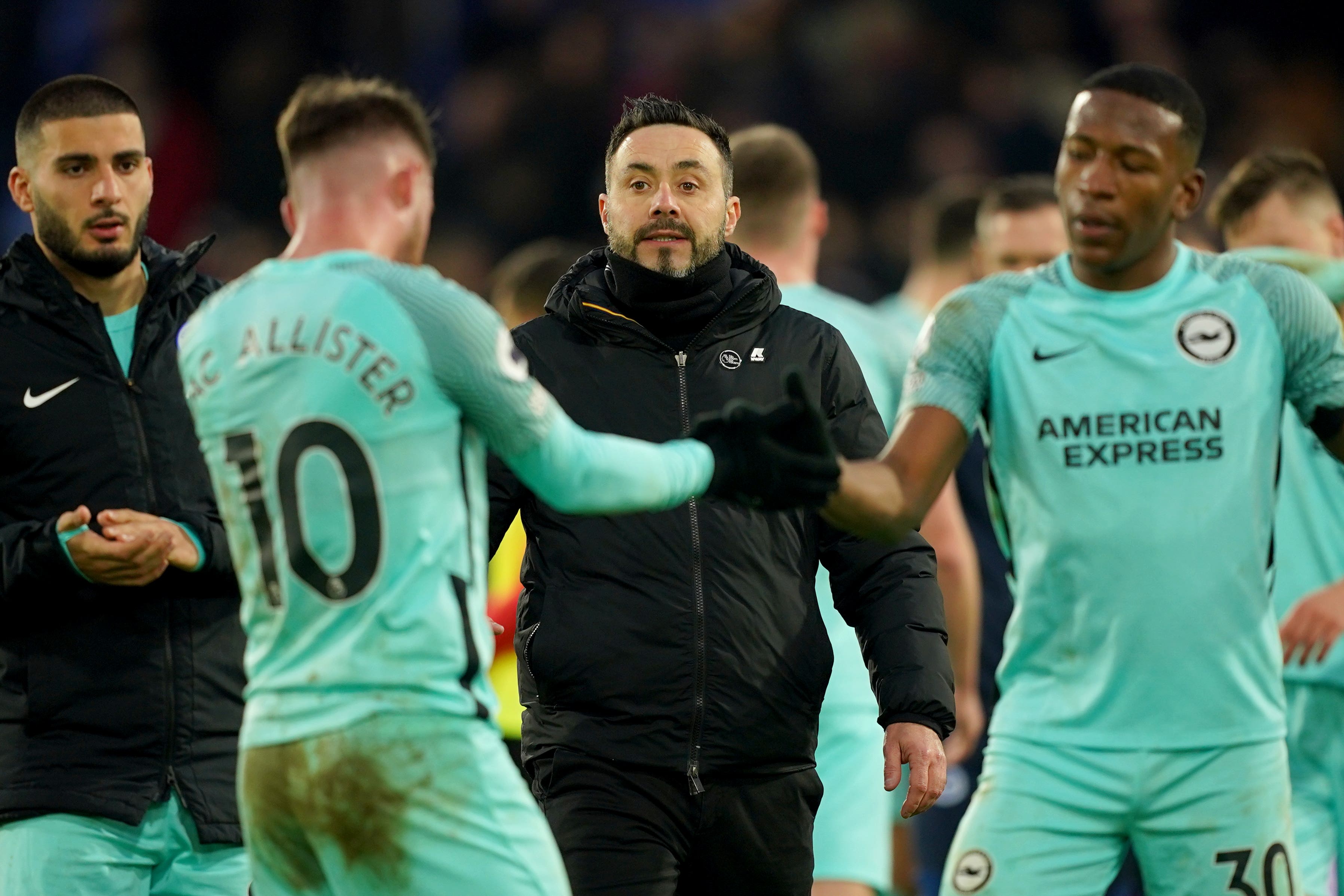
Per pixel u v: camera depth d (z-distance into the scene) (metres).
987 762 15.73
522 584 16.16
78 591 15.91
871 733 18.84
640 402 15.61
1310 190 20.80
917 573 15.76
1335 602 16.78
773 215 20.59
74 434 16.05
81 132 16.00
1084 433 14.98
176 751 16.11
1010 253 23.36
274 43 47.41
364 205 12.89
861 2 48.78
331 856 12.32
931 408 14.95
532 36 48.78
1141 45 49.69
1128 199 14.79
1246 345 15.01
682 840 15.22
